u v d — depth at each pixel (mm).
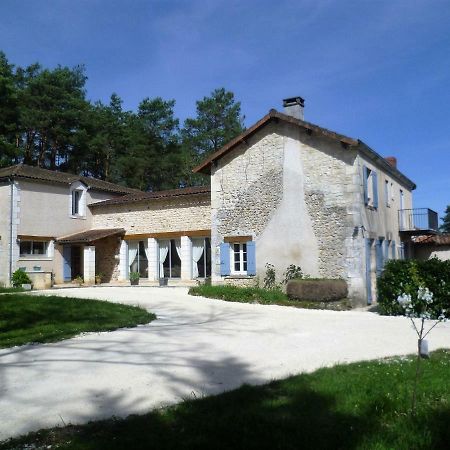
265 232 15836
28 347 7207
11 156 30859
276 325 9492
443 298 10578
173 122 38719
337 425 3912
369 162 15977
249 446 3480
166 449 3457
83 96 38344
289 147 15641
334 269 14461
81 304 11500
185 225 19953
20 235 19953
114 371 5754
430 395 4707
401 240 20156
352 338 8055
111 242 22156
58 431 3861
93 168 38656
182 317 10617
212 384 5207
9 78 31875
